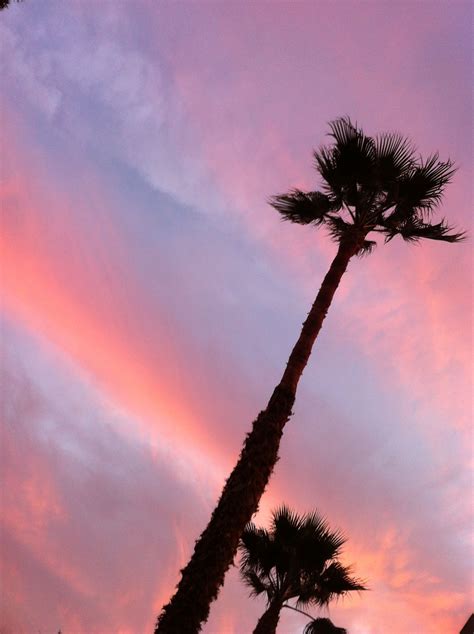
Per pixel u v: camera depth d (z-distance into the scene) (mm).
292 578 16328
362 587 16422
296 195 13859
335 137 13062
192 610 8891
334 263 12398
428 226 13492
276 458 10203
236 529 9469
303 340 11227
